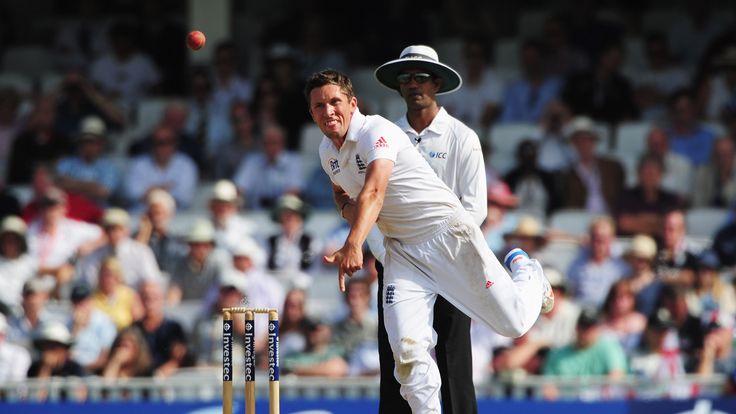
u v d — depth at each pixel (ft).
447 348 85.20
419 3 196.65
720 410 123.75
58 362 133.28
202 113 176.76
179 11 208.33
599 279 142.92
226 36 187.21
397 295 78.28
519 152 159.53
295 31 190.08
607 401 124.06
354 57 191.52
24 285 142.61
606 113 172.55
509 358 130.82
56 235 153.48
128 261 146.51
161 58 193.98
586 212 156.97
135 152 172.96
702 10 189.26
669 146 165.68
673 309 134.92
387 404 84.33
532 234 142.10
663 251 144.66
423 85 84.02
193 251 146.72
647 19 197.06
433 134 84.58
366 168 76.07
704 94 175.01
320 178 164.76
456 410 85.10
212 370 133.90
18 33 213.46
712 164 163.22
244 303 90.84
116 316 139.95
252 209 163.73
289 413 126.21
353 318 134.51
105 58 192.54
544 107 173.78
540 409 124.47
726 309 139.03
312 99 76.28
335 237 150.92
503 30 201.67
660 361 132.26
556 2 202.39
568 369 129.49
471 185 84.07
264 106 173.06
